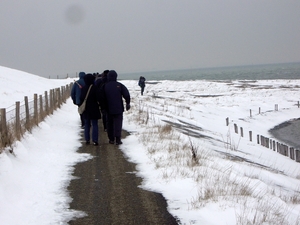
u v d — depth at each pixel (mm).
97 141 12172
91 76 12148
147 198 7102
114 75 12180
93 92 12094
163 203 6820
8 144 9375
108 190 7613
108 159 10266
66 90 30125
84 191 7547
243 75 156500
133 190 7598
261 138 24297
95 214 6320
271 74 151875
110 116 12273
